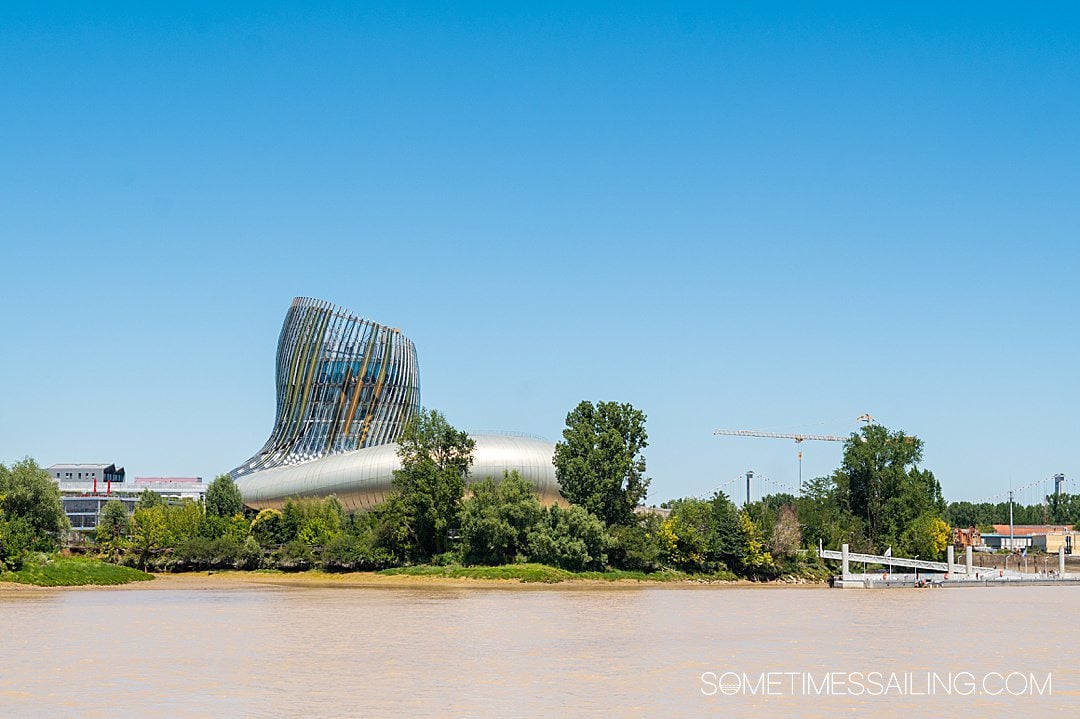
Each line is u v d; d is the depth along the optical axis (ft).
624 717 149.48
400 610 338.75
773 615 337.72
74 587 452.35
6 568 449.06
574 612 335.88
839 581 581.53
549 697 164.55
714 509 619.67
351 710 152.66
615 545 561.84
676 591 489.67
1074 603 431.02
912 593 519.19
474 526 547.08
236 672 189.16
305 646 231.09
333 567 561.43
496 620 302.86
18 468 559.38
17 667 194.70
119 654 214.48
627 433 600.39
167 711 151.23
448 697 163.84
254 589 461.37
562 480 595.88
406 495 561.84
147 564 579.48
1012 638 265.95
